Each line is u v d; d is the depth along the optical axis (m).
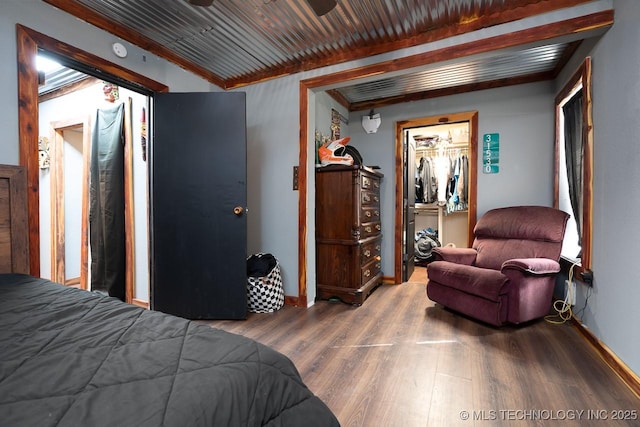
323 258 3.08
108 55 2.15
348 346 2.06
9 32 1.68
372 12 2.01
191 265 2.55
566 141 2.77
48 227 3.60
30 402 0.55
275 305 2.75
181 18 2.10
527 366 1.79
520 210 2.84
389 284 3.73
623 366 1.64
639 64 1.54
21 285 1.32
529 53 2.54
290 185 2.90
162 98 2.52
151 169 2.61
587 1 1.81
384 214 3.83
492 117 3.28
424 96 3.58
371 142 3.91
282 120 2.91
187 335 0.84
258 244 3.07
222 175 2.54
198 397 0.59
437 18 2.08
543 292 2.40
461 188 4.52
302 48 2.51
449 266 2.66
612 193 1.80
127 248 2.93
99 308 1.04
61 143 3.53
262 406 0.67
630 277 1.61
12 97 1.69
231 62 2.75
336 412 1.40
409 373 1.72
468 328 2.36
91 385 0.61
